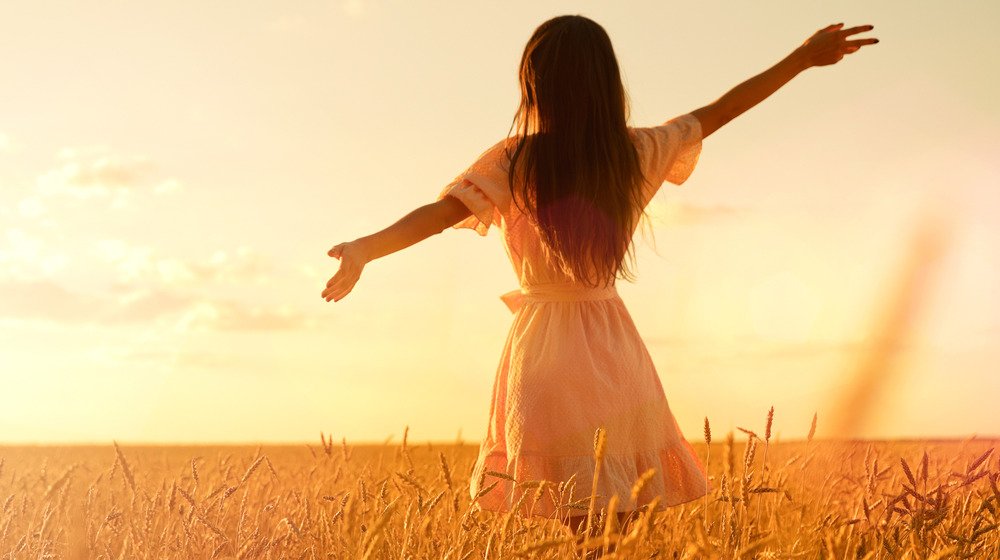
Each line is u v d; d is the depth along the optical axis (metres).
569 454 3.17
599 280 3.34
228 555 3.41
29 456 7.01
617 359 3.27
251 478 4.66
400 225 3.20
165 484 4.39
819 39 3.74
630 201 3.38
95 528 3.59
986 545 3.15
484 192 3.32
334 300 3.04
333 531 3.19
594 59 3.36
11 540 3.72
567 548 2.90
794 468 3.75
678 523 3.23
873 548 3.03
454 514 3.15
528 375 3.29
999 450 3.33
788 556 2.70
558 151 3.30
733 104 3.72
